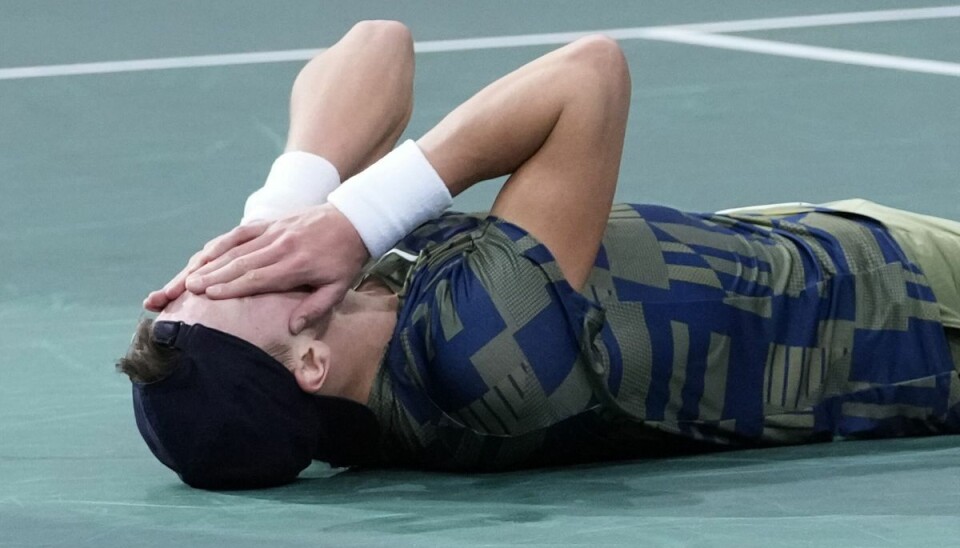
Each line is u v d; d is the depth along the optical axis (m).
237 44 28.06
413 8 31.06
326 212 9.04
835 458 9.66
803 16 28.55
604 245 9.55
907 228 10.36
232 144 20.83
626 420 9.39
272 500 8.98
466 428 9.23
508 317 9.03
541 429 9.25
